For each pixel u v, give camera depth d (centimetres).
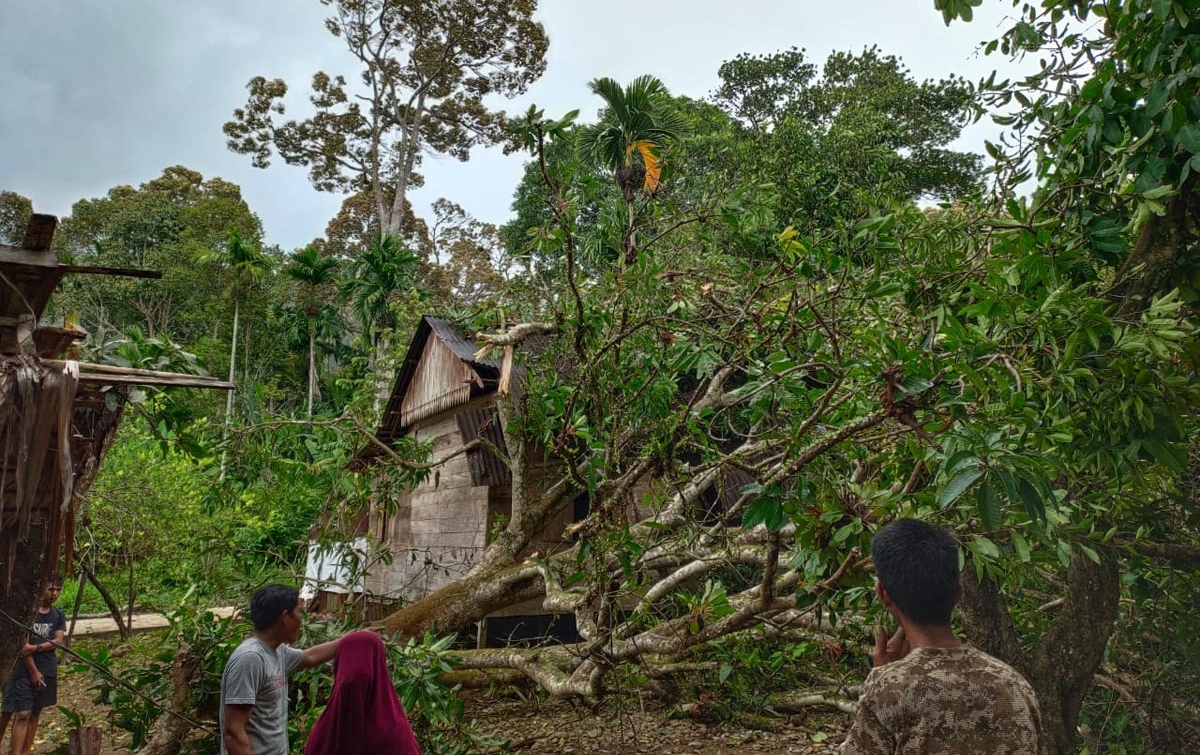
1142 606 469
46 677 589
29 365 361
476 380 970
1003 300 323
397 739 323
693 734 654
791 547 475
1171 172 346
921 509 340
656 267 565
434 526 1138
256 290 3534
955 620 440
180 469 1093
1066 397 339
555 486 735
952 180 2150
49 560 371
